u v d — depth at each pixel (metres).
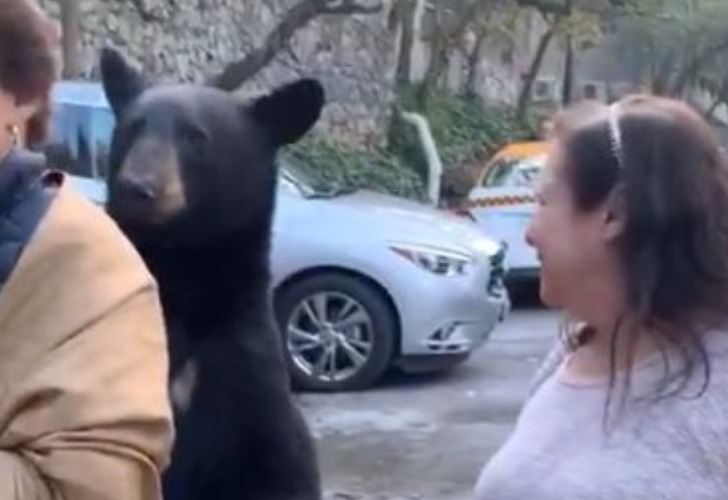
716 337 2.86
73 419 2.74
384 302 12.34
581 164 2.90
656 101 2.93
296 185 12.62
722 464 2.80
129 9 21.73
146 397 2.78
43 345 2.77
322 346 12.36
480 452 10.48
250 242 3.96
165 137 3.98
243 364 3.85
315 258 12.28
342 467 10.09
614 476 2.83
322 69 25.69
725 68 33.31
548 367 3.12
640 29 31.62
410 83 28.64
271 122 4.11
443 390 12.45
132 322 2.81
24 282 2.78
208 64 23.25
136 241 3.93
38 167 2.86
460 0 28.86
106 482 2.74
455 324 12.49
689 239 2.86
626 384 2.86
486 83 32.72
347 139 26.11
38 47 2.92
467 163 28.45
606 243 2.89
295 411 3.93
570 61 33.47
